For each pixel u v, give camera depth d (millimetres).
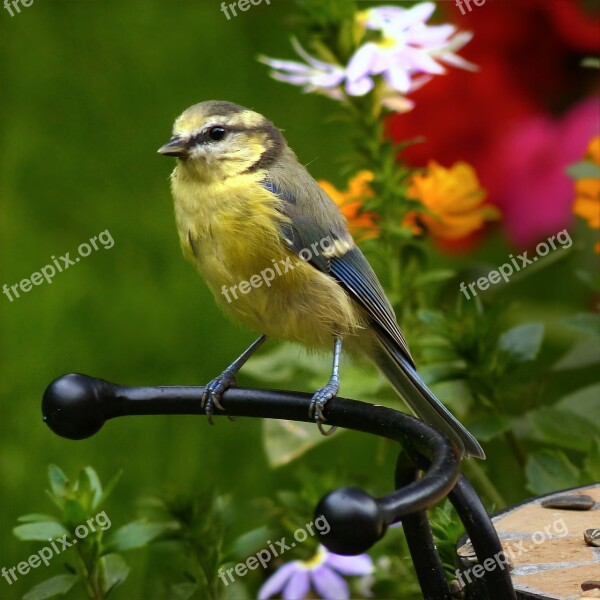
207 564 6641
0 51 15602
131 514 10070
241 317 7070
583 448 7121
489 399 7195
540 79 9602
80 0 16484
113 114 14508
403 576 7012
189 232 6988
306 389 7816
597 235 9086
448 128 9180
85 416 5484
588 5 9945
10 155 14000
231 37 15516
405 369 7090
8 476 10547
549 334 9070
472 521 4594
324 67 7766
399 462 5277
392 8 7805
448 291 8516
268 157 7133
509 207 9234
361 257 7238
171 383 11586
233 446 10852
